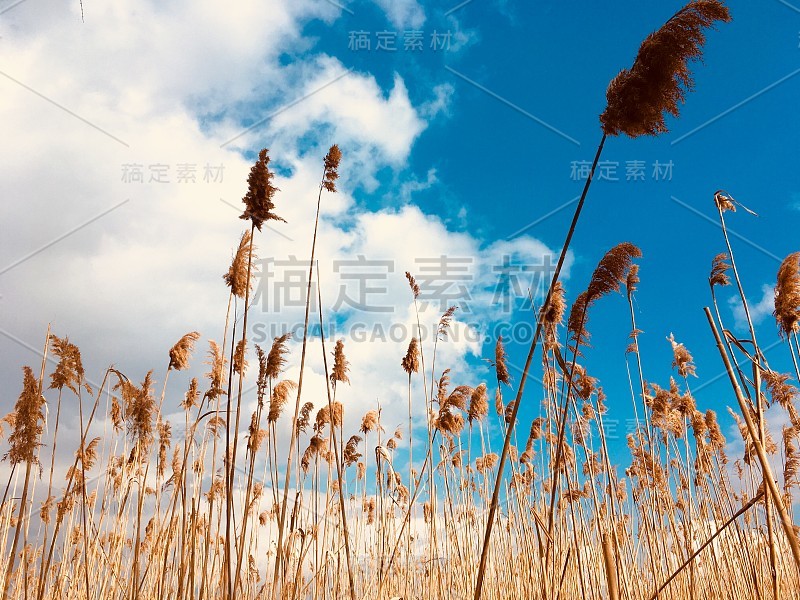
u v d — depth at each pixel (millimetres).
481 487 3158
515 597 2455
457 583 2703
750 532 2123
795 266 1556
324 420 2426
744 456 2203
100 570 2291
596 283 1367
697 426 2682
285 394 2148
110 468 2447
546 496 2314
